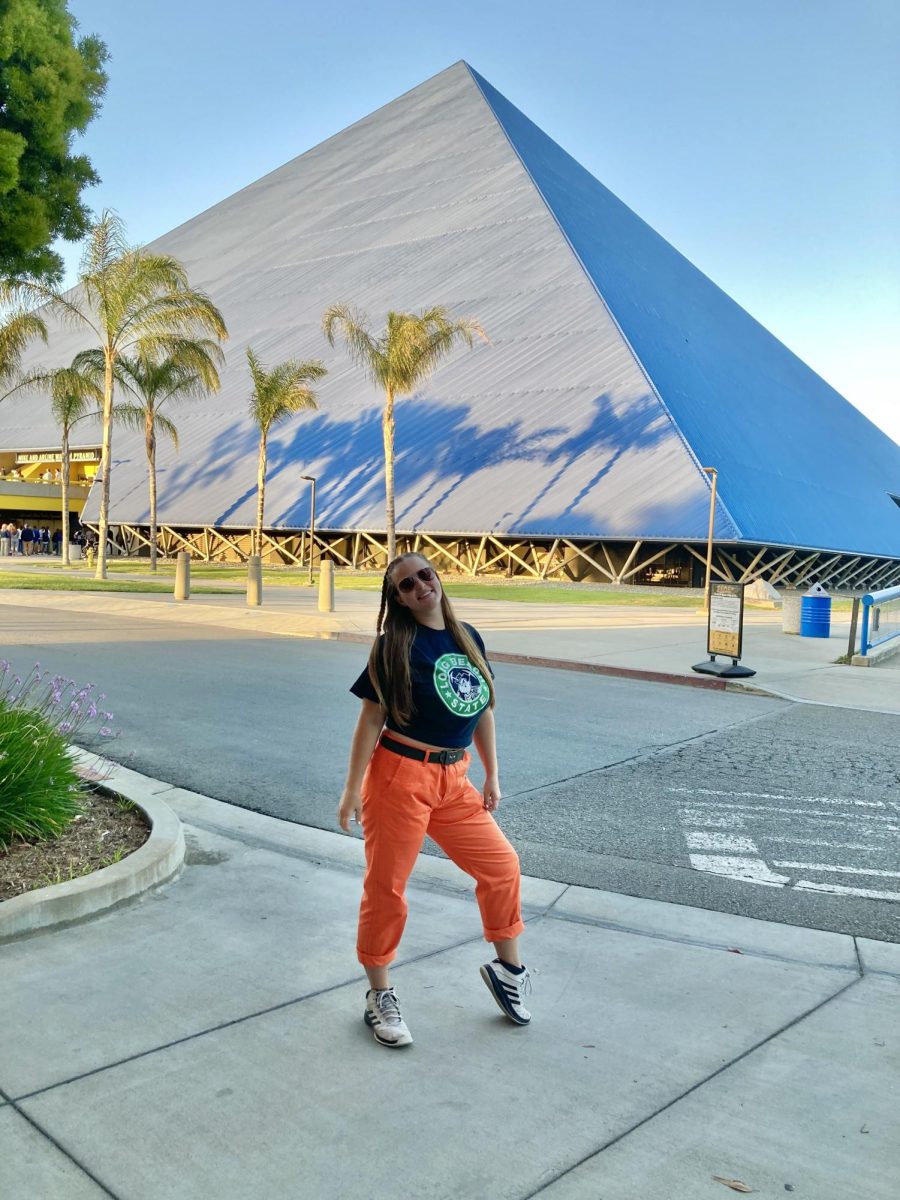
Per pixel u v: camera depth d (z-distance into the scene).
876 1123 2.99
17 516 68.56
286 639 17.52
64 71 8.37
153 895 4.83
